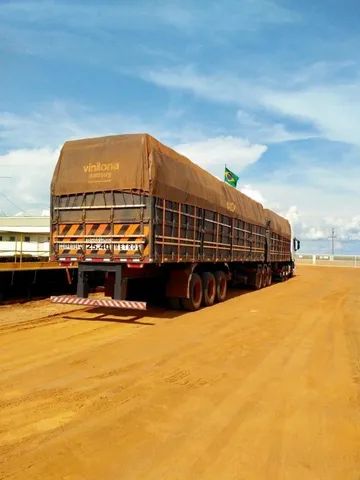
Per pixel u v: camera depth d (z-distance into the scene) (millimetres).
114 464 3744
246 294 18719
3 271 12859
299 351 8109
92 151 10938
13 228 32094
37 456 3863
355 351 8188
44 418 4715
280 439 4328
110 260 10523
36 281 14344
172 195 11164
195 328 10188
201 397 5488
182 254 11820
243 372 6660
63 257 11117
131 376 6316
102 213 10719
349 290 21375
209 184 13883
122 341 8625
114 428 4488
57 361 7043
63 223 11180
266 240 22688
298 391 5820
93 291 15680
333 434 4480
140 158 10367
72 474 3562
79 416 4785
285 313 12961
